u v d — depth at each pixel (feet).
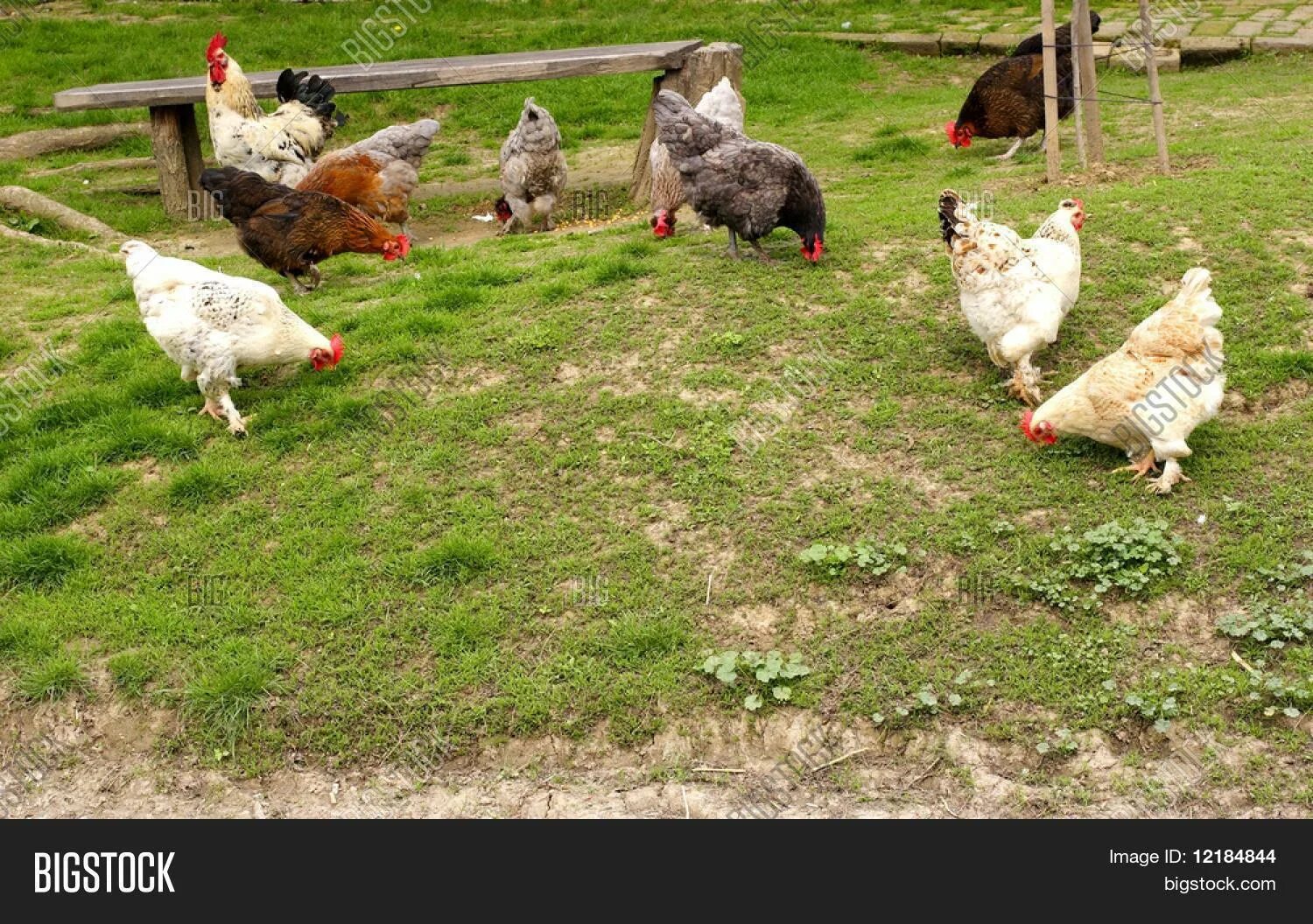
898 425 22.58
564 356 25.14
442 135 52.34
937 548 20.04
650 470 22.18
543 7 70.18
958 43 57.82
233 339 23.27
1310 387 22.48
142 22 68.18
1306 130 35.63
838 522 20.66
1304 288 24.79
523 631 19.56
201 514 22.12
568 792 17.61
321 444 23.43
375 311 27.40
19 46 62.44
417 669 19.11
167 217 41.88
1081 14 32.83
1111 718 17.62
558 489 22.03
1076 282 22.53
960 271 22.33
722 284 26.99
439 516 21.66
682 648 19.08
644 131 40.83
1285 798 16.57
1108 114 42.65
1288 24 54.80
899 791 17.30
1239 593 18.94
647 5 69.56
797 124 48.70
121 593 20.79
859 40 59.72
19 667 19.57
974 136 40.09
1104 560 19.49
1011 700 17.98
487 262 30.45
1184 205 28.48
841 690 18.35
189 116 41.83
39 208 40.01
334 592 20.34
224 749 18.38
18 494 22.89
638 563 20.43
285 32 64.54
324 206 29.09
